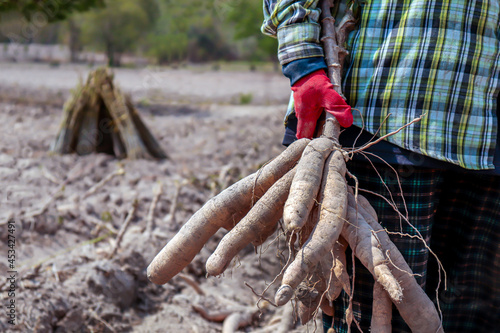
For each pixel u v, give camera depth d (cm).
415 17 171
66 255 336
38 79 1424
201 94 1321
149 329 283
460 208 204
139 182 496
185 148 677
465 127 172
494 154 179
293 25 177
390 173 179
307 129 175
